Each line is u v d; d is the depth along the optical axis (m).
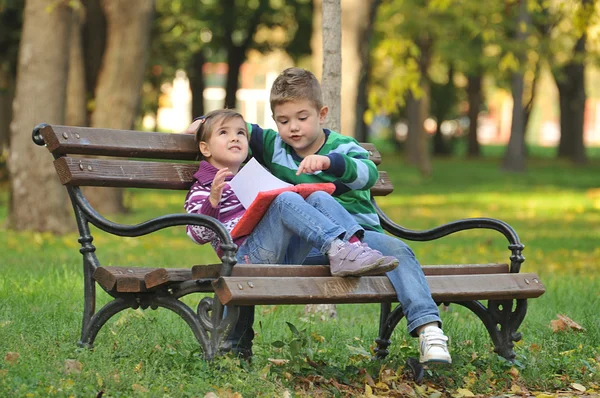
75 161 7.04
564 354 8.20
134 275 7.08
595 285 12.89
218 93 106.50
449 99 72.62
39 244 16.86
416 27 38.88
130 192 27.98
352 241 6.64
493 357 7.63
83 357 6.70
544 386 7.36
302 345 7.22
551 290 12.21
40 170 19.08
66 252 15.66
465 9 35.91
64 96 19.28
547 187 41.66
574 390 7.35
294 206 6.55
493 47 45.56
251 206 6.61
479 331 8.95
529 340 8.97
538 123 139.25
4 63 35.38
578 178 48.34
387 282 6.72
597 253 18.19
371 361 7.43
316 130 7.28
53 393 5.79
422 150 47.25
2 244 16.69
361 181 6.98
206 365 6.40
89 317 7.16
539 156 71.19
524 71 42.78
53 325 8.28
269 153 7.52
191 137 7.58
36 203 19.08
